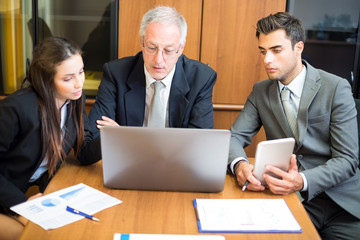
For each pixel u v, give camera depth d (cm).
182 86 203
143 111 205
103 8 274
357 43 293
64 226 123
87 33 278
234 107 284
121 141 140
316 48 304
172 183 147
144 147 141
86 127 187
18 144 161
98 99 205
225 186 156
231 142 184
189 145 140
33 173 166
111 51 279
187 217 131
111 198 142
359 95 296
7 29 273
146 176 146
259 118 203
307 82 184
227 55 278
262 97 196
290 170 156
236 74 281
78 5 274
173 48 178
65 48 153
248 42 276
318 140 184
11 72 279
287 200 146
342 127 177
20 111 156
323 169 166
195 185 147
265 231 124
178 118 206
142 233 121
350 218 178
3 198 153
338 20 297
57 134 164
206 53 277
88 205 136
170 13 177
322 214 184
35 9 272
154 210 135
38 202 136
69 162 176
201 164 143
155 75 187
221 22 273
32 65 158
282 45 176
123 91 204
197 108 205
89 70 283
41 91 158
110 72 206
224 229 124
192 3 270
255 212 134
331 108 179
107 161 144
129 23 274
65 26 277
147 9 271
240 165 163
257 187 151
